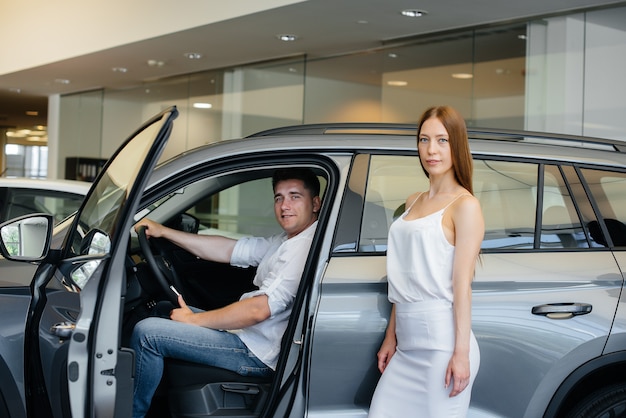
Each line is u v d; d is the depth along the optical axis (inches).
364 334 90.1
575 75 246.1
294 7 262.1
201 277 126.1
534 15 256.4
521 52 260.7
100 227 87.3
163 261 119.6
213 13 294.8
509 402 91.4
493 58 268.5
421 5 248.8
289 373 90.7
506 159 98.4
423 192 94.1
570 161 99.8
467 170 88.6
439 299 86.0
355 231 92.8
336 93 327.6
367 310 90.4
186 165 94.7
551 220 96.8
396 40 301.4
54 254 96.0
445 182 88.8
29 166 861.8
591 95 241.8
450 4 245.3
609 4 236.7
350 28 288.4
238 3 282.2
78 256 90.6
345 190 94.0
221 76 396.8
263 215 321.1
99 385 77.9
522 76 260.1
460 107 277.0
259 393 97.4
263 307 99.3
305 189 104.4
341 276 90.5
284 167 96.9
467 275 84.5
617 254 96.7
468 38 276.2
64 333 83.9
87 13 381.4
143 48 358.9
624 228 98.3
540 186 97.8
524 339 91.0
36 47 430.6
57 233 105.1
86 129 518.0
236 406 98.9
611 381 100.4
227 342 100.7
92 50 377.7
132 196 78.7
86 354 77.5
